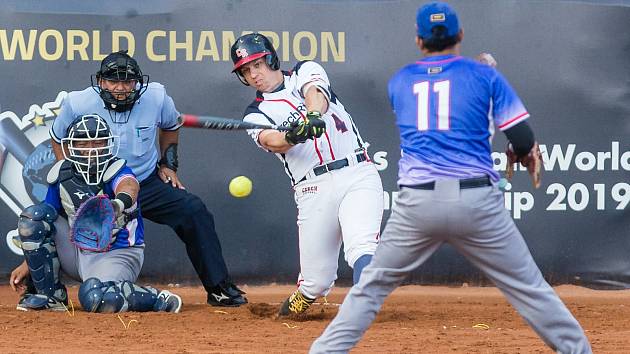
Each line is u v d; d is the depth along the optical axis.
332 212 24.19
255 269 34.38
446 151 16.80
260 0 34.06
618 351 20.81
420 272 34.72
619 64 34.94
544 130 34.75
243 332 23.77
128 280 27.72
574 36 34.84
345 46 34.34
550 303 16.77
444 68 17.22
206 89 34.00
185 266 34.28
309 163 24.08
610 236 34.84
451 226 16.61
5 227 33.59
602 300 33.22
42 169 33.59
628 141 34.91
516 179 34.56
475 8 34.59
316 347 16.95
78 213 25.83
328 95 23.67
